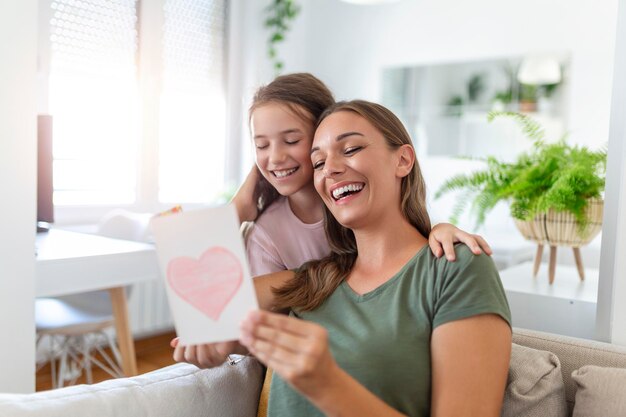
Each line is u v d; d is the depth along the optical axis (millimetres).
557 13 3910
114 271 2221
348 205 1150
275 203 1518
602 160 1857
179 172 3963
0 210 1718
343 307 1172
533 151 2057
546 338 1406
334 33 4715
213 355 1120
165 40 3797
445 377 1000
